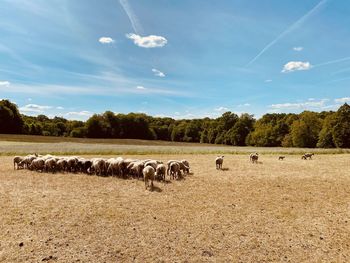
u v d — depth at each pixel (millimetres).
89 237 10969
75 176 23078
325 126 90875
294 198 17234
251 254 10016
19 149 47250
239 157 43750
